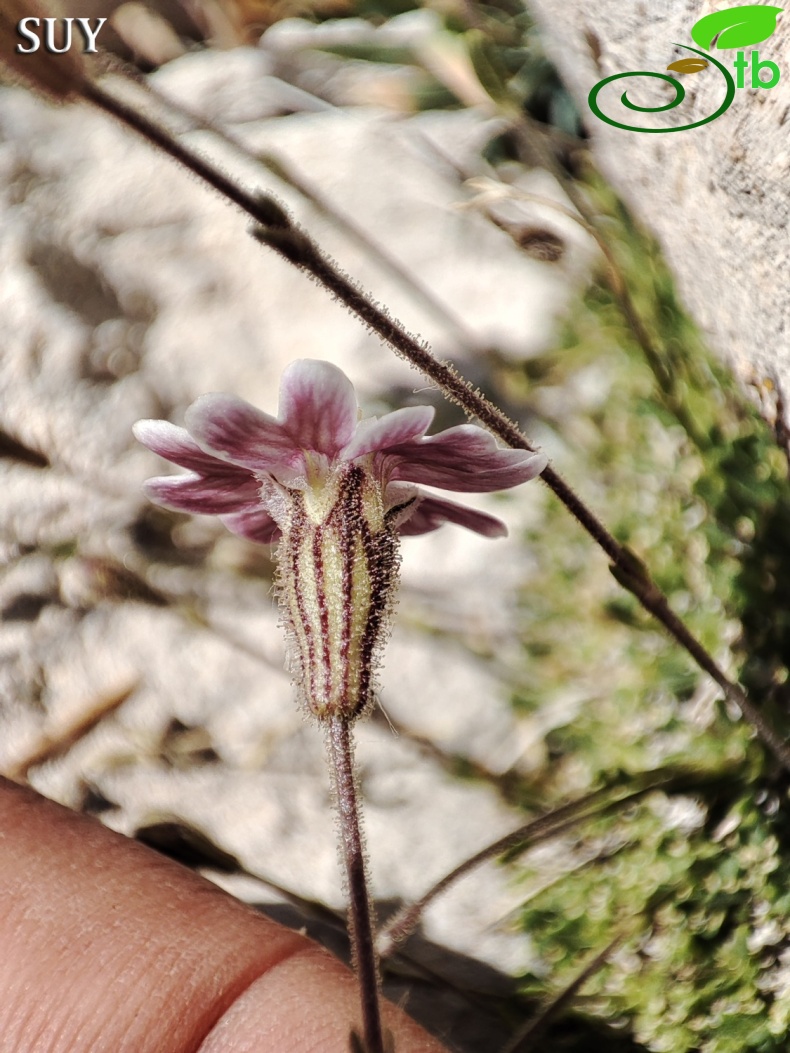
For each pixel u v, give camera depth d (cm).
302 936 13
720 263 14
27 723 16
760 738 14
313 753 15
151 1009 12
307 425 12
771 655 14
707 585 14
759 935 14
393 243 16
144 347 16
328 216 14
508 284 15
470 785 14
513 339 15
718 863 14
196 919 13
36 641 16
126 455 16
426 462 12
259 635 15
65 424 16
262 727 15
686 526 14
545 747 14
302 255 11
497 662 14
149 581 15
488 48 17
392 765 15
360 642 12
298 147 16
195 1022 12
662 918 14
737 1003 14
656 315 15
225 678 15
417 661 15
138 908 13
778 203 13
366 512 12
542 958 14
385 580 12
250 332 16
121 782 15
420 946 14
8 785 13
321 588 12
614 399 15
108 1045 12
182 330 16
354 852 11
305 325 15
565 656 14
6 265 16
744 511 15
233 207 16
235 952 13
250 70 17
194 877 13
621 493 15
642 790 14
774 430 15
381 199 16
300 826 15
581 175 16
